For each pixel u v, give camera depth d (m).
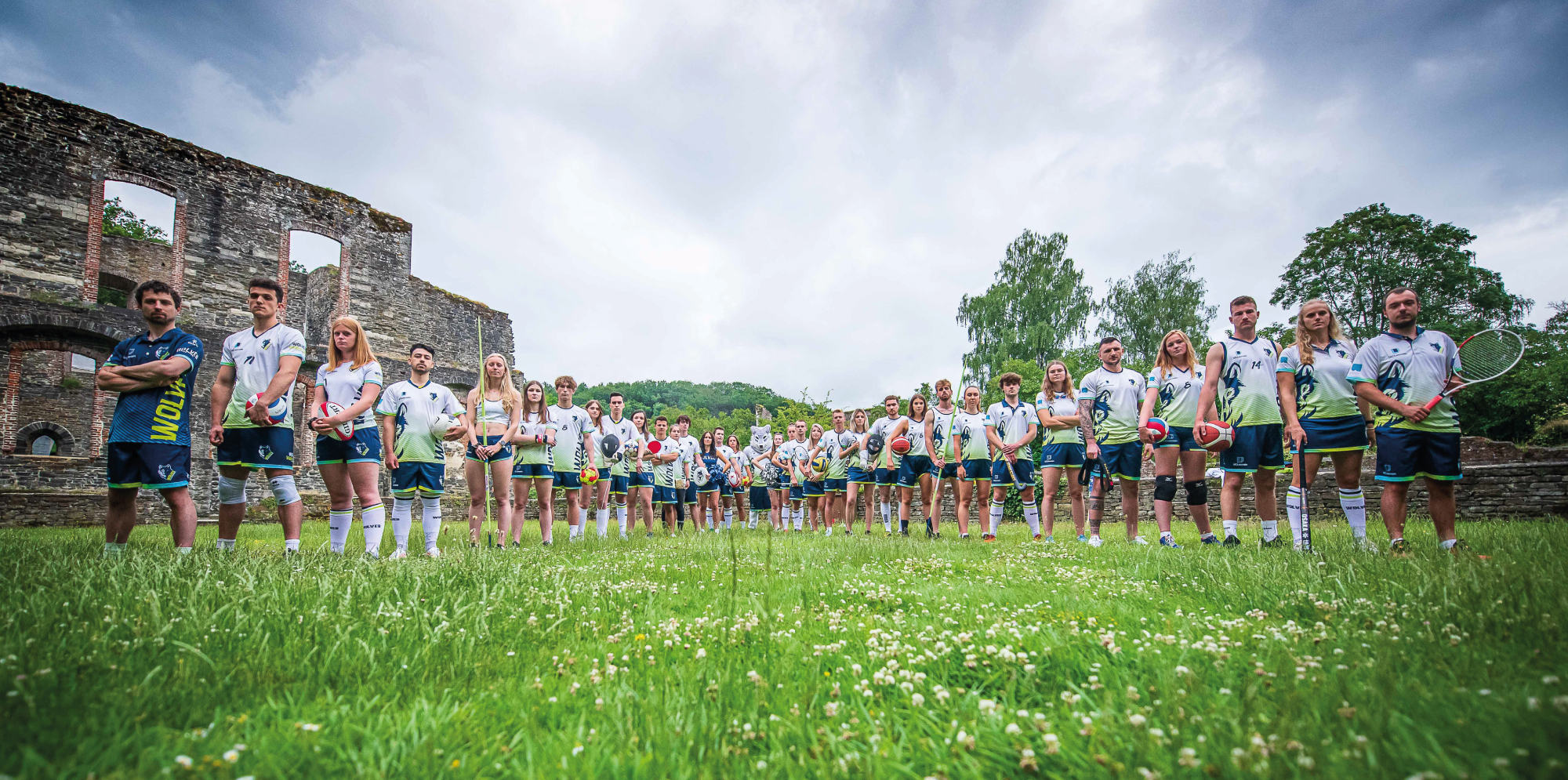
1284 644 2.17
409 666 2.15
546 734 1.69
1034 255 39.84
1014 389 9.23
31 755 1.27
